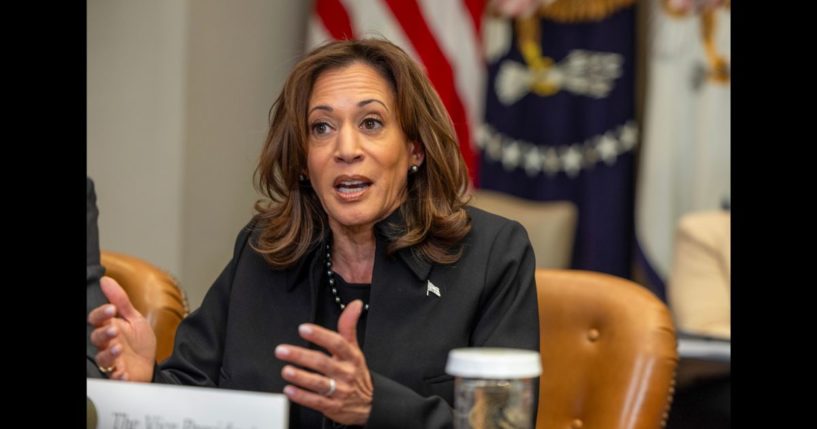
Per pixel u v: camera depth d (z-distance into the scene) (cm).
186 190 1115
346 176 434
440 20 1216
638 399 499
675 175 1224
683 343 736
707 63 1202
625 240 1254
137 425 323
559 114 1253
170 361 475
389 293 452
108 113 1139
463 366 302
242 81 1181
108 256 614
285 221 475
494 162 1268
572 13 1246
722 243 957
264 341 462
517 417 313
